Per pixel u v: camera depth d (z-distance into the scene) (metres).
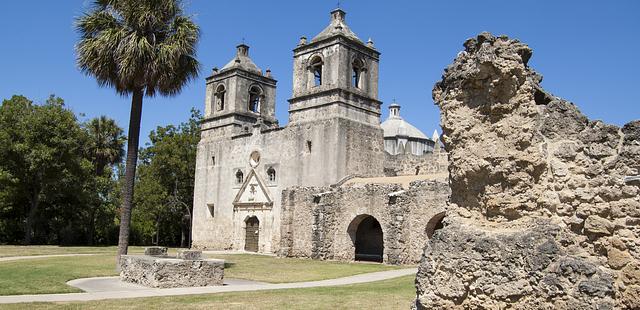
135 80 22.34
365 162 40.91
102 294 14.51
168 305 12.48
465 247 7.41
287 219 38.38
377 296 14.45
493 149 7.56
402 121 63.22
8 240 50.84
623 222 6.59
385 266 29.31
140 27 22.48
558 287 6.64
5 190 45.38
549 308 6.66
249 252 42.78
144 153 64.31
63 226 53.19
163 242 63.72
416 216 31.28
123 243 21.77
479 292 7.19
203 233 48.81
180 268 16.95
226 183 47.62
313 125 40.88
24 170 45.56
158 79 22.28
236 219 45.91
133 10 22.11
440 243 7.67
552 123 7.26
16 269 20.72
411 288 16.80
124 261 18.42
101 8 22.75
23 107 47.16
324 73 41.66
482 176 7.68
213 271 17.77
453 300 7.39
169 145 58.47
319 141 40.19
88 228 54.00
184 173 58.44
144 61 22.08
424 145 60.50
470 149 7.77
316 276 22.12
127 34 22.22
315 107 41.31
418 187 31.47
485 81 7.64
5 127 45.56
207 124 51.09
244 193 45.34
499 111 7.58
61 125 46.50
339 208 35.50
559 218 7.03
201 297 14.02
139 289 16.03
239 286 17.41
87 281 17.81
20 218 51.12
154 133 64.50
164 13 22.91
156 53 22.16
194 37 23.08
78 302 12.81
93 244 55.41
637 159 6.64
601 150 6.90
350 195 34.94
